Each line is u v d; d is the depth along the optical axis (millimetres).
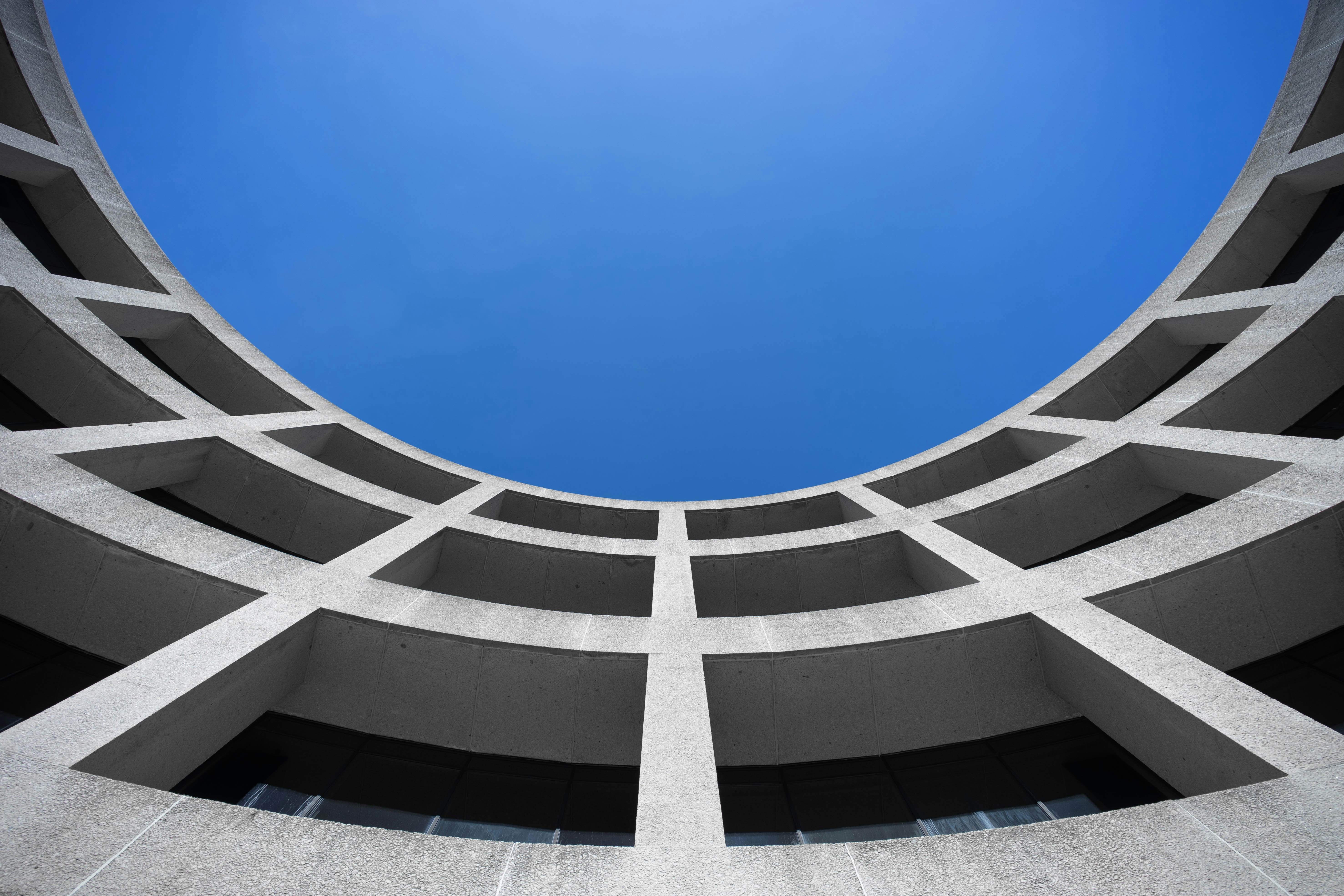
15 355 12969
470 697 9578
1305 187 16250
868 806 9008
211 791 8086
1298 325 12641
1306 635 8984
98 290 15109
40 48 18172
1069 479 14367
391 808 8641
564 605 15477
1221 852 5172
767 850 5797
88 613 9188
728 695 9711
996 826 8461
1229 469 11781
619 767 9594
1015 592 10289
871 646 9578
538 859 5527
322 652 9523
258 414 18797
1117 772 8633
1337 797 5434
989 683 9625
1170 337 17344
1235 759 6449
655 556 15055
